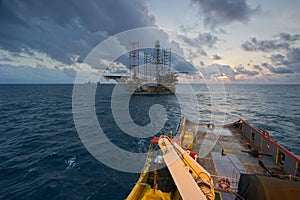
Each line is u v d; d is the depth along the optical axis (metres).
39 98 85.12
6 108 54.31
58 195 12.23
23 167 16.22
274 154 10.77
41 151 19.97
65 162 17.06
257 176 5.07
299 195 4.26
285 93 139.38
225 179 8.13
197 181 5.39
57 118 38.78
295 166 8.76
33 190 12.78
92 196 12.08
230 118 39.03
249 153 11.62
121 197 11.97
